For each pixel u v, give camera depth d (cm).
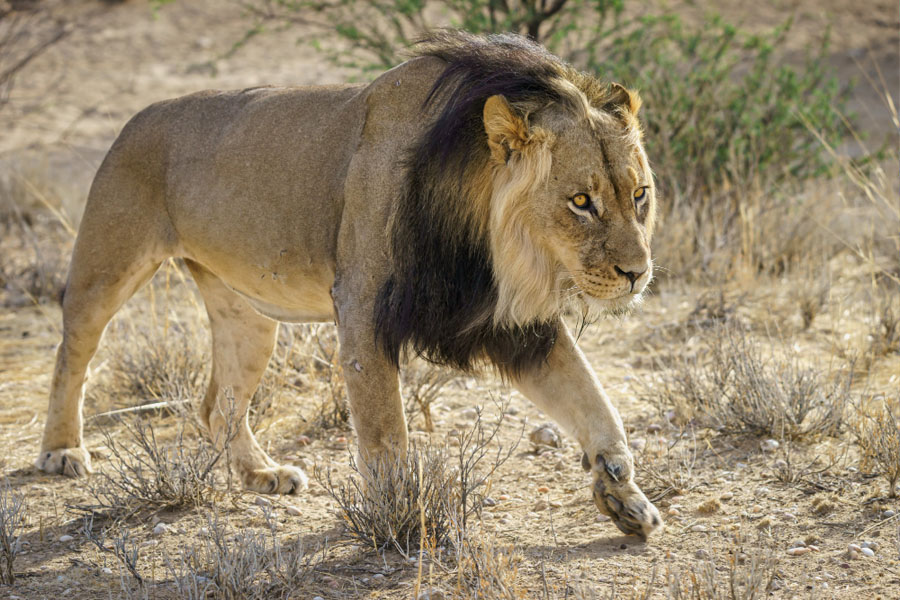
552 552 780
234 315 970
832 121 1884
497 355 804
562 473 959
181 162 935
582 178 705
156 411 1192
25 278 1777
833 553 757
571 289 740
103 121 3081
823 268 1464
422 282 765
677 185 1712
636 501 766
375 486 792
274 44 3891
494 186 736
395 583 737
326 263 842
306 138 859
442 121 746
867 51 3488
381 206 784
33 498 949
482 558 719
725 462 948
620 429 784
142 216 959
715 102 1798
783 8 3988
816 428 983
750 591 659
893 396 1072
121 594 740
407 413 1108
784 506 846
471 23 1925
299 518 883
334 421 1130
